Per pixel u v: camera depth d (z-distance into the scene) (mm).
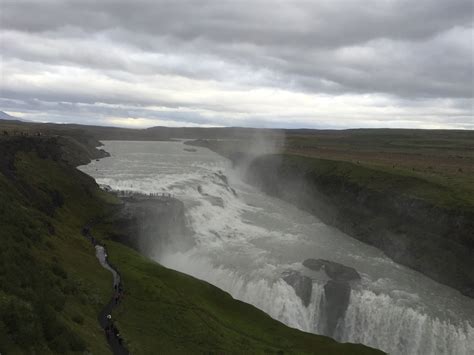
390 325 47719
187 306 38438
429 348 45531
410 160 111000
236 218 81312
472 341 44906
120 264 45938
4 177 50844
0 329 20547
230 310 41938
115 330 31344
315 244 68250
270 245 66250
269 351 33969
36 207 50938
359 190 78438
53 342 23250
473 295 51250
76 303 32625
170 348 31234
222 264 57719
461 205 59312
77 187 66312
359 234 72375
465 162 105750
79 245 48062
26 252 33031
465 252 54875
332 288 50906
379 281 55000
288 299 50406
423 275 58094
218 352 31953
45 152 71750
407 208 66500
